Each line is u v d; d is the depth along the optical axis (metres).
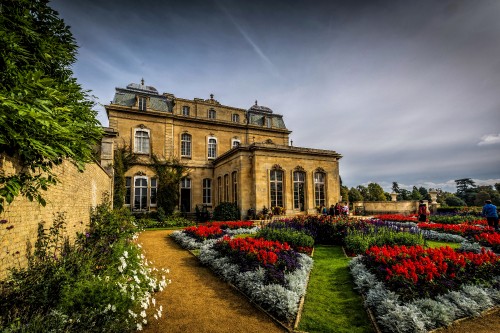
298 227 10.73
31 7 4.49
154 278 5.36
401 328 3.67
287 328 3.96
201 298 5.09
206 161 25.70
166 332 3.81
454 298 4.32
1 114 2.69
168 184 22.81
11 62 3.58
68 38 5.17
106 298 3.29
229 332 3.87
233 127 27.50
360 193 52.69
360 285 5.18
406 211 23.47
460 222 14.54
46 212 5.08
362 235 8.91
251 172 20.05
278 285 4.85
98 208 10.43
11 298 3.19
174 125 24.77
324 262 7.40
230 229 13.20
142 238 11.97
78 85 4.78
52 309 3.10
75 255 4.62
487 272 5.10
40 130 3.21
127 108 22.66
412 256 5.69
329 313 4.39
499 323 4.00
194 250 9.20
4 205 3.54
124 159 21.66
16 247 3.87
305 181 21.41
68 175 6.53
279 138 29.62
